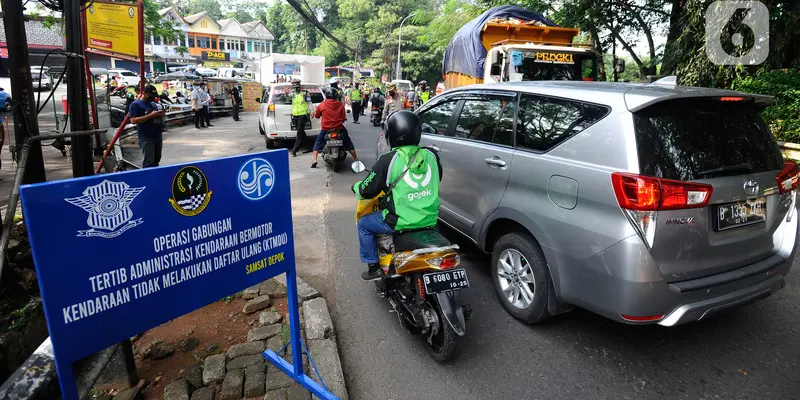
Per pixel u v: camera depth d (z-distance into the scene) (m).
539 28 10.59
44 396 2.14
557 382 2.95
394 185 3.12
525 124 3.57
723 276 2.87
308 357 2.79
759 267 3.02
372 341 3.38
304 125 10.99
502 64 9.88
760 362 3.15
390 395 2.83
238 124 18.98
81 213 1.67
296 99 10.87
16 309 3.33
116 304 1.82
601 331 3.50
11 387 2.09
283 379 2.75
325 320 3.42
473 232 4.06
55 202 1.59
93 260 1.72
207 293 2.14
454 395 2.82
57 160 9.73
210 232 2.11
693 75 9.73
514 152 3.54
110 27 8.36
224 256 2.19
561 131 3.20
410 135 3.11
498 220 3.76
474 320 3.64
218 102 22.97
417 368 3.08
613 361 3.15
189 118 19.30
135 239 1.84
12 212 3.23
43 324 3.29
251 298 3.80
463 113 4.44
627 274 2.66
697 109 2.95
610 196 2.73
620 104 2.86
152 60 50.09
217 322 3.45
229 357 2.96
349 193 7.52
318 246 5.17
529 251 3.37
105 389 2.67
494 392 2.86
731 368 3.08
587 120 3.03
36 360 2.19
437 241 3.05
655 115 2.83
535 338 3.40
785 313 3.79
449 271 2.96
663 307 2.71
